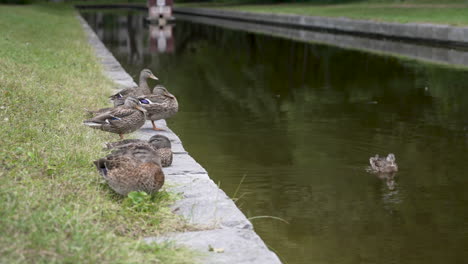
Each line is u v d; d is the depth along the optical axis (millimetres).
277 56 27844
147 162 6363
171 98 10602
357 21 37531
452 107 15367
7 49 17562
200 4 82062
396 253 6855
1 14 39031
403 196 8742
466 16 34969
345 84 19578
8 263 4434
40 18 40625
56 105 10641
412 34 32188
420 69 22266
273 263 5102
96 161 6562
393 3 52906
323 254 6801
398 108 15344
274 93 17953
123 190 6301
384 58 25844
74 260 4613
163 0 53562
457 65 23047
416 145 11586
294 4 66750
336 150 11188
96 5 84688
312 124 13453
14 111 9391
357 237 7289
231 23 51594
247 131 12750
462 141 11836
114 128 9234
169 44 33594
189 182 7398
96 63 18422
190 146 11438
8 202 5324
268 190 8930
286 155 10766
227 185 9156
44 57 17500
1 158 6816
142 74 13078
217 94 17719
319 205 8359
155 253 5098
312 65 24547
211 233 5770
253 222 7754
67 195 6047
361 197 8633
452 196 8727
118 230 5570
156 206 6184
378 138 12117
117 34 39906
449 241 7219
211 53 29312
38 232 4910
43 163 6945
